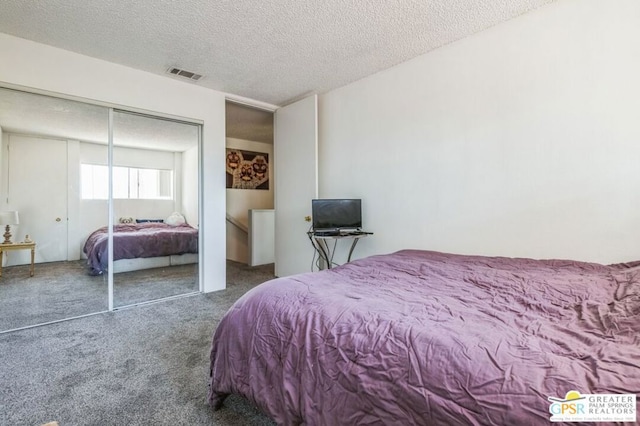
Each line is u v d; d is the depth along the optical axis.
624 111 1.82
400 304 1.25
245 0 2.01
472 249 2.46
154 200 3.26
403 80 2.90
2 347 2.13
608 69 1.87
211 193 3.57
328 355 1.08
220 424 1.41
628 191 1.81
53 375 1.78
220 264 3.65
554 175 2.06
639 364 0.77
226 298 3.32
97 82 2.79
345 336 1.08
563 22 2.02
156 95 3.14
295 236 3.92
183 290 3.50
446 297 1.36
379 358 0.96
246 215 6.11
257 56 2.77
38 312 2.72
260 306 1.40
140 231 3.19
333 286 1.54
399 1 2.03
